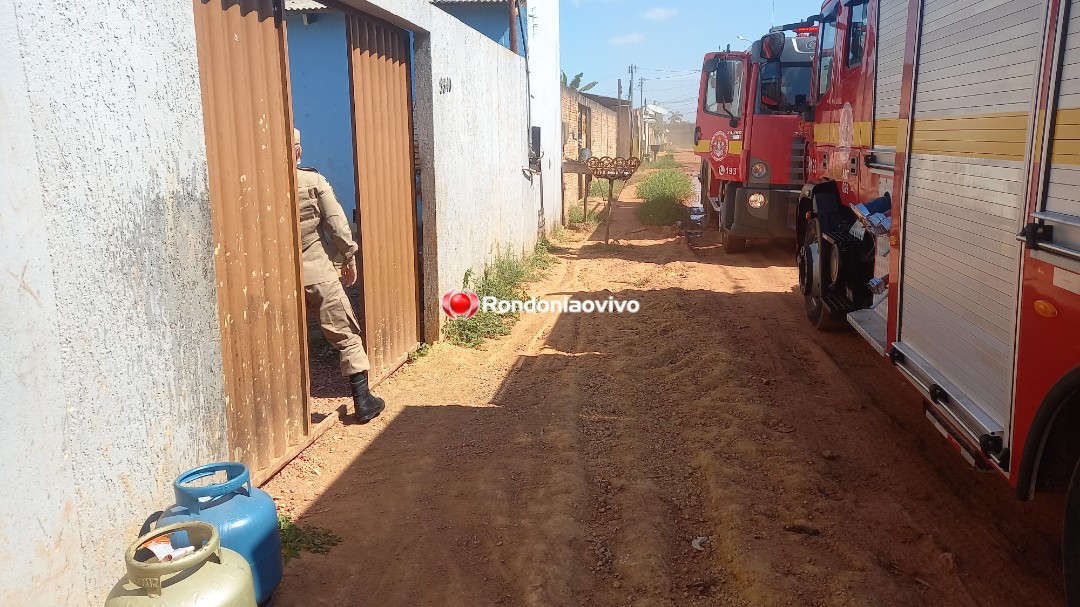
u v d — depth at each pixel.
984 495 4.25
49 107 2.57
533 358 6.94
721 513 4.04
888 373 6.43
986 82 3.43
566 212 17.28
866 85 6.25
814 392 5.95
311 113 12.33
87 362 2.76
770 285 10.20
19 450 2.46
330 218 4.91
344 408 5.50
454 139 7.44
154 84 3.11
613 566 3.64
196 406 3.46
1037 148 2.93
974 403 3.56
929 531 3.85
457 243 7.68
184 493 2.96
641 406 5.74
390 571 3.60
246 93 4.04
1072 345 2.69
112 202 2.88
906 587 3.37
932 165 4.14
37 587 2.55
